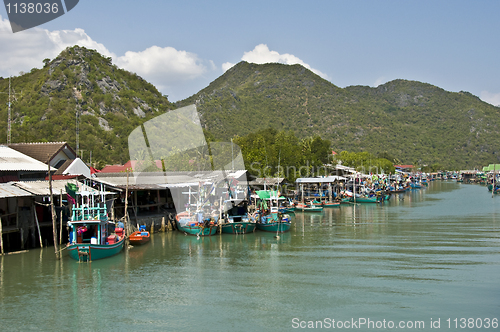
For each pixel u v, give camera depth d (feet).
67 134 329.52
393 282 92.89
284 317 73.36
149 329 68.39
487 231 163.02
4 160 141.08
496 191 400.88
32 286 89.30
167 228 163.73
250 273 100.32
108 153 294.87
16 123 363.97
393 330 68.49
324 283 92.12
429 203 298.35
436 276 97.35
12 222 123.44
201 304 79.30
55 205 135.33
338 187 310.24
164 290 87.40
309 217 214.48
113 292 85.97
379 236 152.25
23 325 69.67
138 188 147.33
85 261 108.27
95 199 127.24
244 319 72.28
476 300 81.56
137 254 120.88
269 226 158.51
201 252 124.06
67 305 78.59
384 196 320.29
